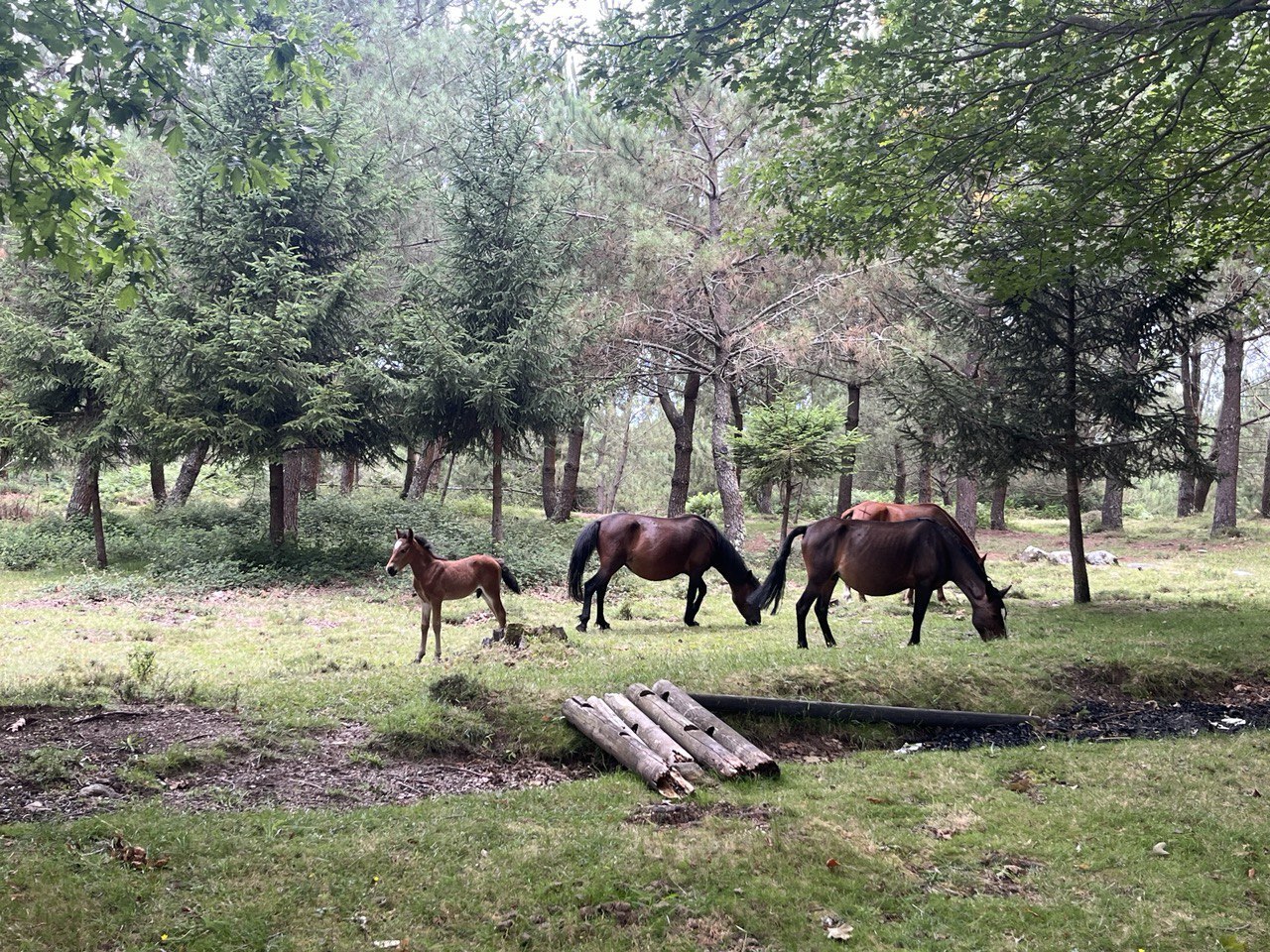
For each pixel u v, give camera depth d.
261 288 18.27
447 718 7.80
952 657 10.12
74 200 6.62
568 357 21.92
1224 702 9.62
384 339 21.09
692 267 22.03
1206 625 12.71
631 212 22.81
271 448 18.34
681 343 25.95
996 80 9.56
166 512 23.67
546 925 4.71
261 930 4.46
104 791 5.97
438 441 22.91
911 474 39.00
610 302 23.33
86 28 6.00
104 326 19.50
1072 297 14.59
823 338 23.50
